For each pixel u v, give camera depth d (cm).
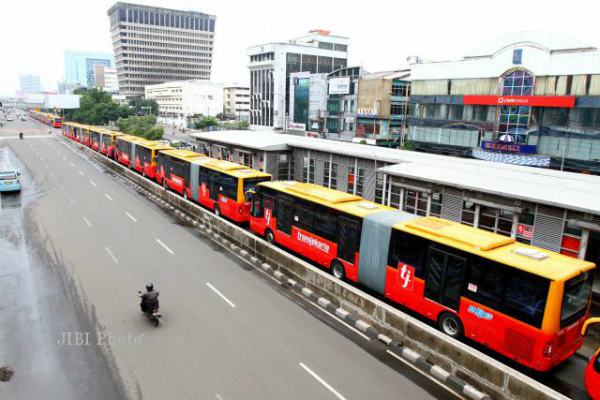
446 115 4581
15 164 4294
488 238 1170
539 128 3825
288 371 998
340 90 6241
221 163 2530
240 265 1702
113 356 1040
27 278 1505
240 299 1384
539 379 1008
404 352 1080
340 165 2614
